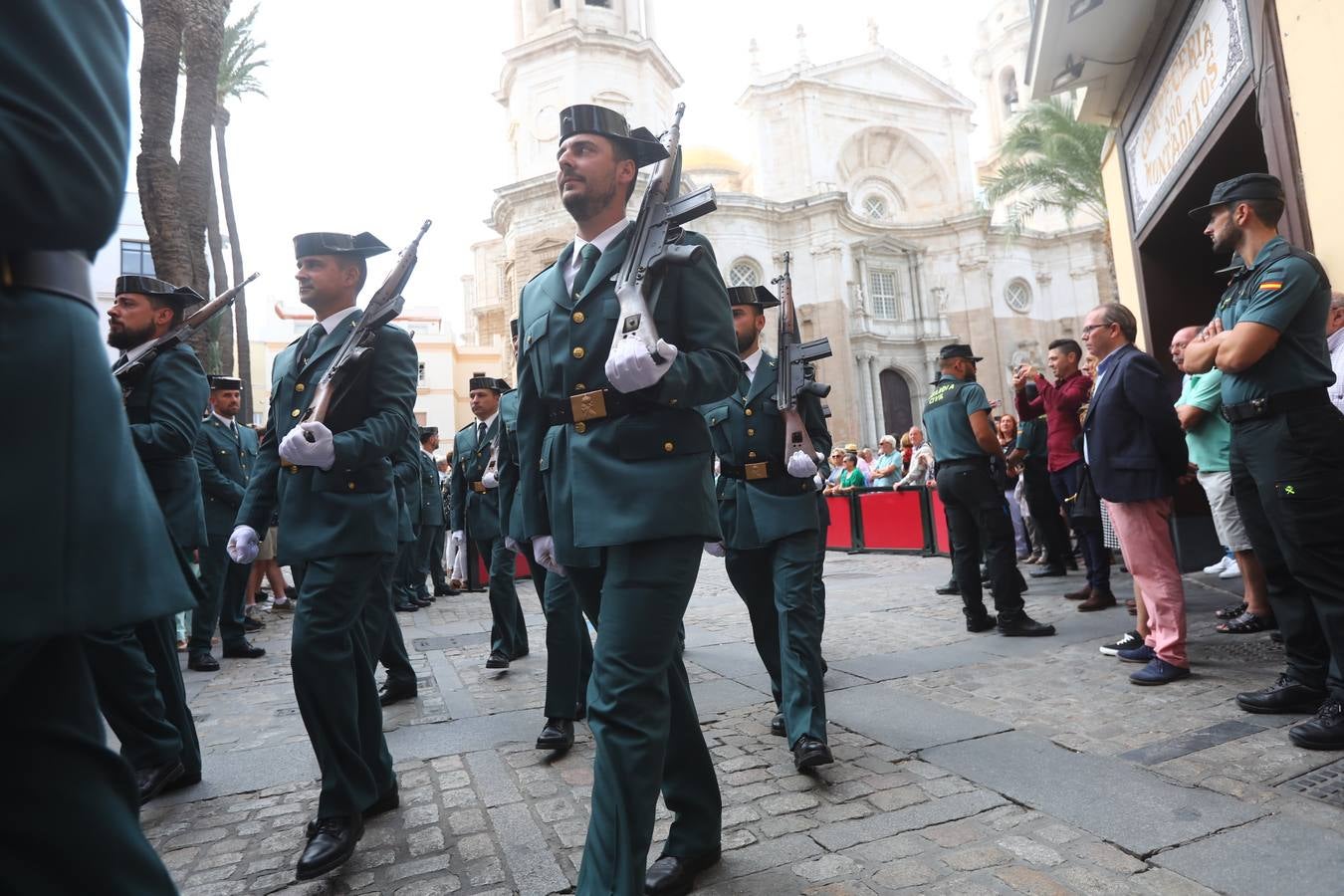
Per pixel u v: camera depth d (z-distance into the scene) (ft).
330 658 8.16
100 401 3.18
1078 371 21.16
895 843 7.83
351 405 9.03
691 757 7.40
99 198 2.72
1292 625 11.00
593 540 6.47
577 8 113.19
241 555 9.23
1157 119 22.74
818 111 126.21
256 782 10.61
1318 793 8.30
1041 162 63.67
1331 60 13.26
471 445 23.11
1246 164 19.60
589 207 7.25
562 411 7.09
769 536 10.77
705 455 6.94
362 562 8.54
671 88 120.88
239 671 18.54
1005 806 8.56
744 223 116.26
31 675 2.90
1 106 2.46
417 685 15.84
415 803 9.49
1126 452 13.07
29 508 2.78
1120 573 24.75
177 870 8.06
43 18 2.61
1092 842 7.63
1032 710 11.82
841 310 116.37
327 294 9.70
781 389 11.16
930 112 134.82
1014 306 130.72
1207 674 12.92
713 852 7.41
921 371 124.98
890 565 33.53
